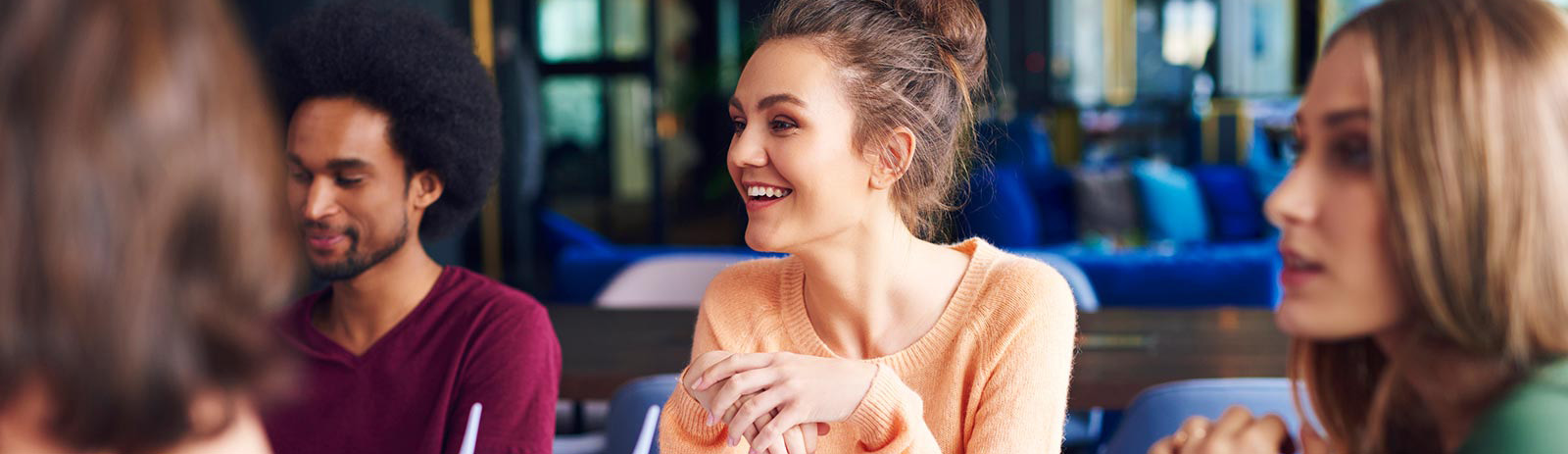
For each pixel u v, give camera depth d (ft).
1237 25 26.22
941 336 3.76
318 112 3.87
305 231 3.92
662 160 26.61
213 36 1.53
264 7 16.29
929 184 3.73
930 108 3.64
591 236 17.66
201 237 1.49
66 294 1.39
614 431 5.68
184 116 1.46
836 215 3.55
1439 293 1.87
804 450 3.34
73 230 1.39
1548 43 1.86
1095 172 22.13
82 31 1.40
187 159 1.46
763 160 3.51
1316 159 2.06
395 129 3.92
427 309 4.12
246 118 1.57
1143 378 6.74
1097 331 8.14
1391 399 2.12
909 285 3.80
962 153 3.98
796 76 3.45
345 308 4.13
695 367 3.36
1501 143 1.83
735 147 3.53
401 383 4.05
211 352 1.53
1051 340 3.72
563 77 26.81
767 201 3.57
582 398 7.16
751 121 3.54
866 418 3.28
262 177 1.60
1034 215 21.45
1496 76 1.84
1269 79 26.30
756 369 3.28
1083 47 27.20
